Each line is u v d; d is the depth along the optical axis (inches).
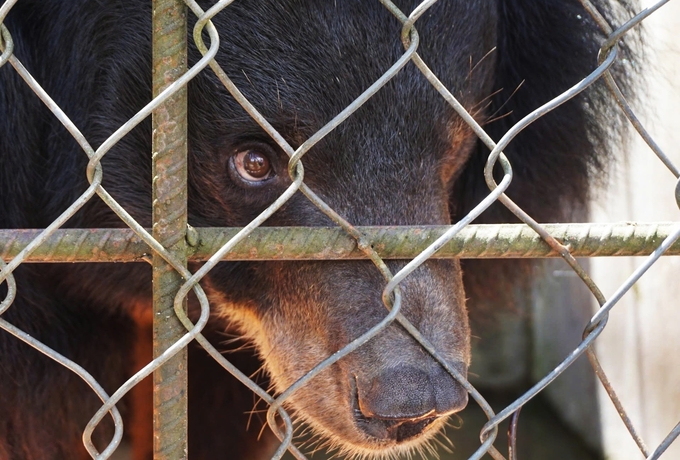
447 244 67.4
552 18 142.0
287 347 116.7
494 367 248.5
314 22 103.3
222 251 61.5
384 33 104.6
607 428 188.2
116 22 116.2
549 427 225.5
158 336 63.8
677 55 148.9
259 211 114.0
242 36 105.1
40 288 129.6
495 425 69.3
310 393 108.7
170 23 58.6
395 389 89.2
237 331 144.3
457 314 99.0
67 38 121.7
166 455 65.3
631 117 67.5
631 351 172.4
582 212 161.2
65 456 138.9
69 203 126.7
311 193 63.4
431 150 108.4
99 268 133.6
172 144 60.9
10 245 62.6
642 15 66.2
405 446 108.2
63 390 136.9
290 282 114.6
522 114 148.7
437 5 108.3
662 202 154.3
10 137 120.0
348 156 105.0
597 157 154.3
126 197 123.8
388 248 67.1
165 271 63.1
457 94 111.8
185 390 64.6
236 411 169.6
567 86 145.2
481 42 119.5
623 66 144.6
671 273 150.3
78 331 139.0
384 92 104.6
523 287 180.4
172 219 62.4
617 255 69.4
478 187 152.9
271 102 105.0
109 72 118.5
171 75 59.7
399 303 66.8
